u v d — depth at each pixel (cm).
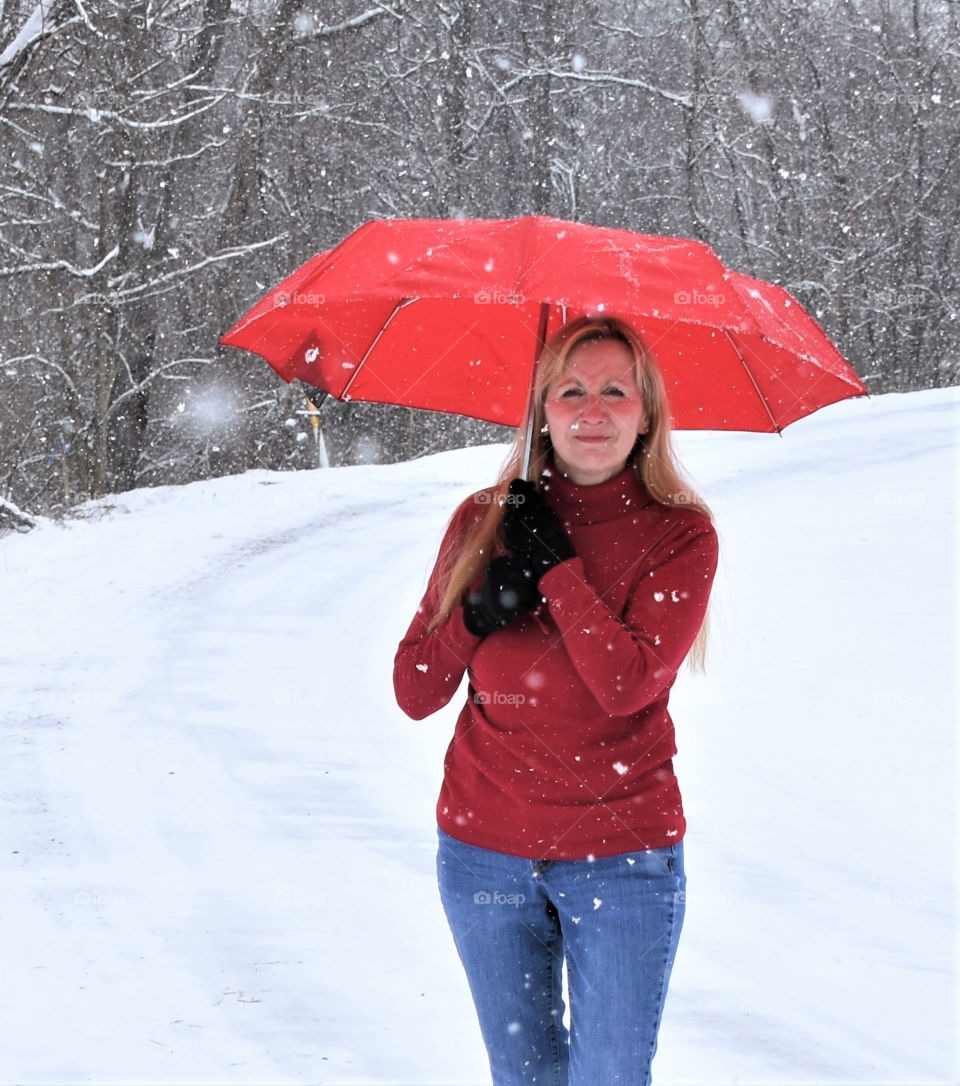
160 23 2748
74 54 2684
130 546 1545
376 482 2183
